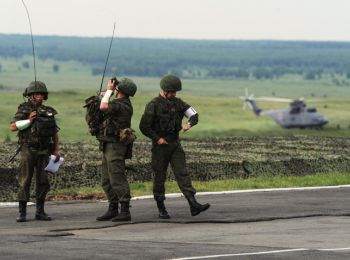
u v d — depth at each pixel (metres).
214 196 40.00
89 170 43.62
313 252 25.42
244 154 53.94
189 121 33.81
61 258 24.47
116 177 32.69
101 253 25.19
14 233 29.47
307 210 35.12
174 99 33.81
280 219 32.97
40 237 28.36
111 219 32.94
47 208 36.09
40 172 33.12
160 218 33.25
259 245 26.78
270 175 49.91
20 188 32.84
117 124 32.94
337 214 34.03
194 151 55.41
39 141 32.94
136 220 32.62
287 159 51.50
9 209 35.78
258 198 39.19
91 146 57.53
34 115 33.09
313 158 52.75
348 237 28.55
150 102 33.62
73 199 39.38
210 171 48.06
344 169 53.00
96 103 33.28
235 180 46.56
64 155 50.16
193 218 33.03
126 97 33.38
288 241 27.64
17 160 46.19
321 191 42.12
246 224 31.70
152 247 26.20
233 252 25.34
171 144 33.56
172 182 44.44
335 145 63.22
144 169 46.16
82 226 31.17
